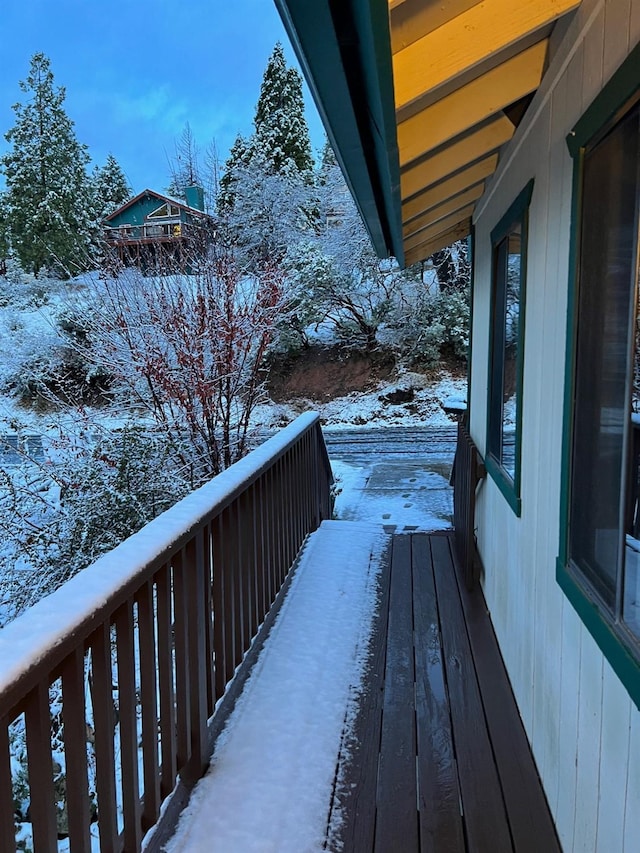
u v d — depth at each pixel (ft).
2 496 17.72
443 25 5.64
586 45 5.16
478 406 13.56
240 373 20.99
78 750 4.19
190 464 19.12
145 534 5.74
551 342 6.40
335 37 3.96
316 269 47.73
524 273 7.87
